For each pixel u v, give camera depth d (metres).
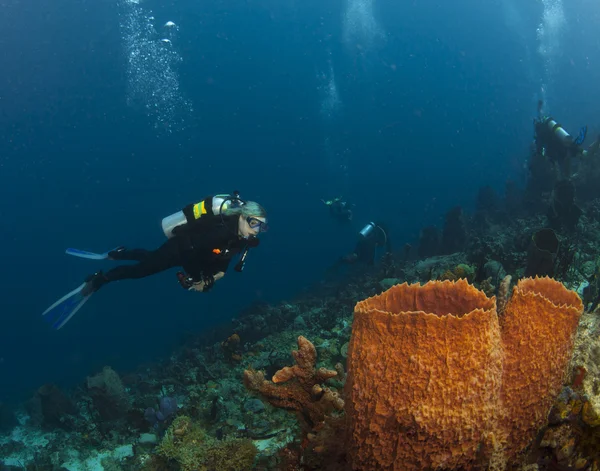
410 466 1.43
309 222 68.19
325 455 1.90
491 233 11.63
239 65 85.06
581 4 63.00
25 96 73.50
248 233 3.54
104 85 74.06
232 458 3.28
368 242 13.12
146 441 5.39
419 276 8.25
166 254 3.67
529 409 1.50
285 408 2.39
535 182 12.99
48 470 6.16
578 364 1.90
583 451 1.61
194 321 23.86
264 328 9.00
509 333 1.53
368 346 1.48
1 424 9.46
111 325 33.22
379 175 66.25
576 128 31.98
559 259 4.86
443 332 1.35
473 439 1.39
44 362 24.22
